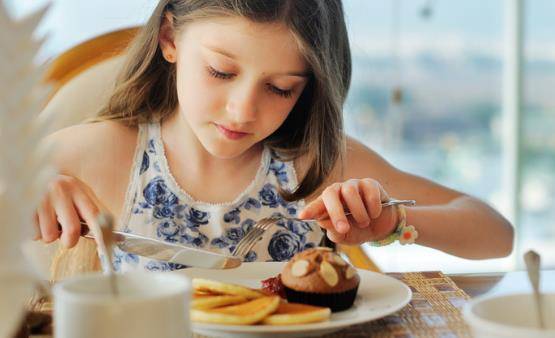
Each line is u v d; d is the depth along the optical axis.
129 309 0.50
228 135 0.98
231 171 1.16
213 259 0.82
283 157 1.18
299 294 0.72
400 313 0.73
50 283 0.83
